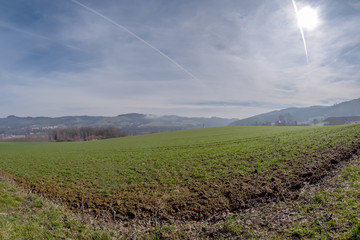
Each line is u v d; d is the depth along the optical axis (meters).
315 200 9.68
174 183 15.09
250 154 21.47
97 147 45.91
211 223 9.45
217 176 15.64
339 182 11.32
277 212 9.41
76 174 19.61
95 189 14.95
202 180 15.10
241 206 10.72
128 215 10.84
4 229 8.15
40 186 16.25
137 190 14.24
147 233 8.93
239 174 15.53
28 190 15.18
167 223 9.80
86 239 8.44
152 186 14.81
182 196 12.55
